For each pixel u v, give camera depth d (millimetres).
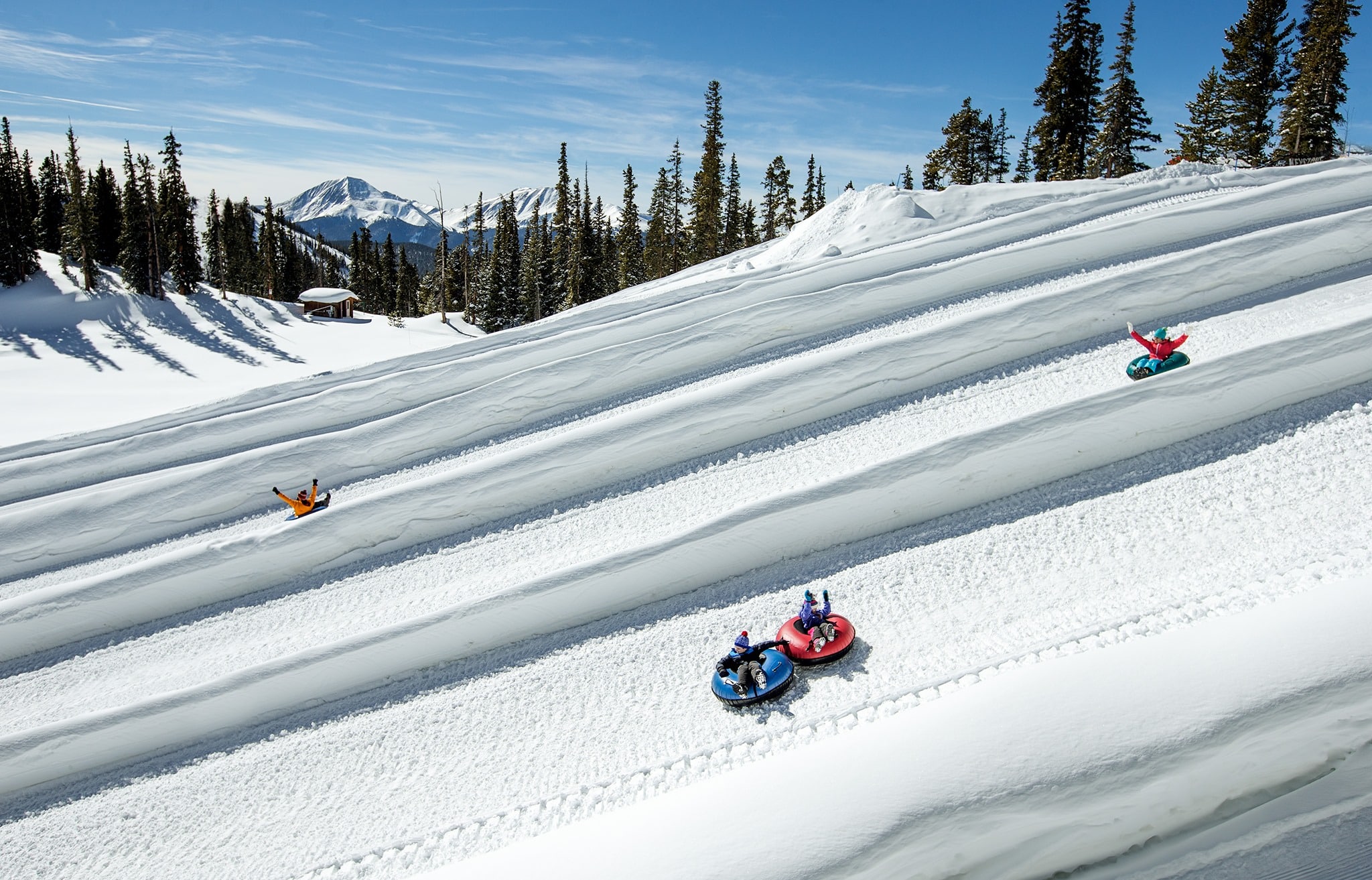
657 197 75875
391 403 25312
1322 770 7844
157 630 16703
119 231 81250
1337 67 45156
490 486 17938
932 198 30859
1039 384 17016
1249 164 47875
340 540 17594
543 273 76375
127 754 13484
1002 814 8125
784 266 27641
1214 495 12664
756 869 8109
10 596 19156
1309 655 8422
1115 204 26000
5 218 66250
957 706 9406
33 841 12289
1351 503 11547
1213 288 18297
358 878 10375
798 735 10523
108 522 20781
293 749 12930
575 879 8547
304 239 164625
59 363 51719
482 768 11656
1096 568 12023
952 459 14352
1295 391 13906
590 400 22250
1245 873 7453
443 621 14125
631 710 11945
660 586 14148
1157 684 8766
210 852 11398
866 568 13531
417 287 123625
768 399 18219
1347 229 18125
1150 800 8062
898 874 8008
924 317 21422
